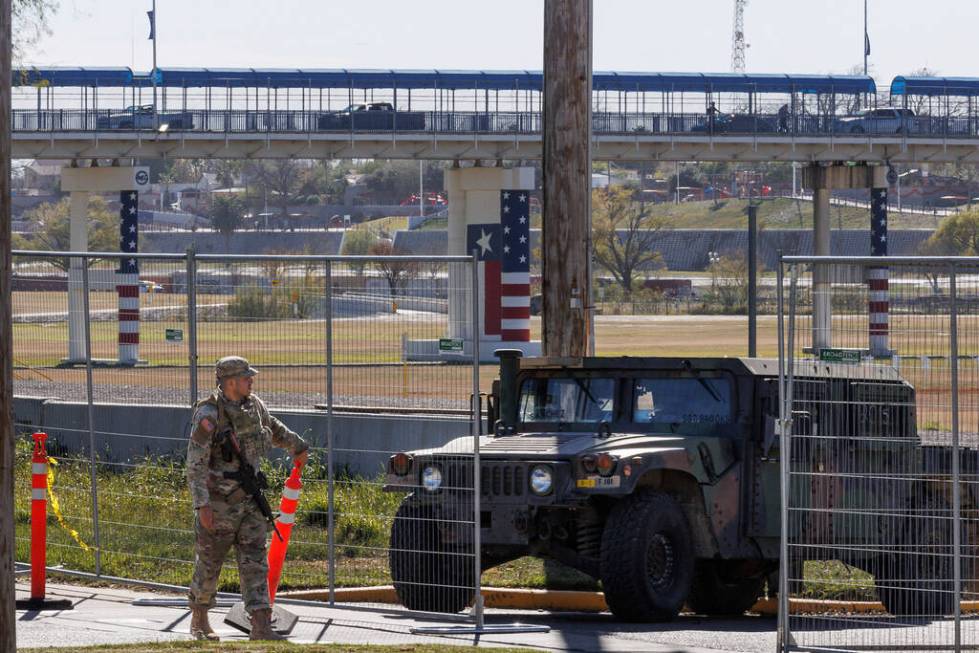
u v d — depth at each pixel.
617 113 186.25
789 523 37.75
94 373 46.34
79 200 180.38
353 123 179.62
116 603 40.59
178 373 43.97
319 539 44.72
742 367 41.53
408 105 183.75
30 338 48.25
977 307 32.59
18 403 48.69
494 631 36.75
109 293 45.84
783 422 33.53
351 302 40.09
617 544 38.22
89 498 46.81
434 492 39.53
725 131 189.75
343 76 180.62
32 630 35.78
